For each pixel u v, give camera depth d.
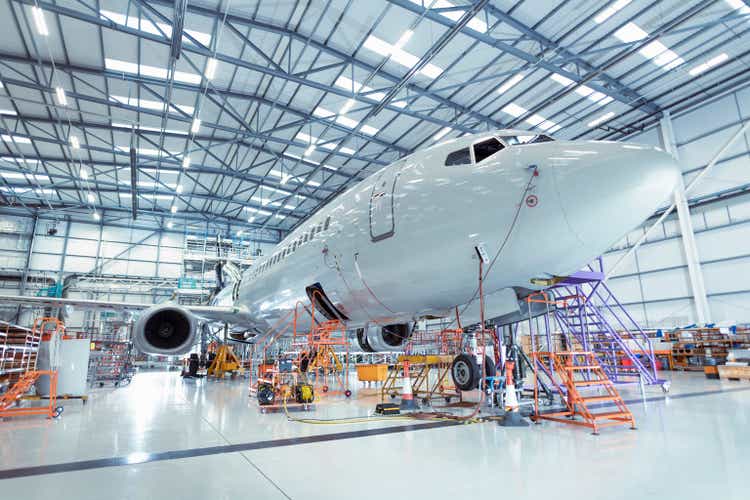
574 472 4.49
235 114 26.58
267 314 13.73
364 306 9.43
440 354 12.09
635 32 20.20
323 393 13.39
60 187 37.72
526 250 6.71
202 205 43.09
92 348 18.58
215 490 4.12
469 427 7.16
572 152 6.68
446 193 7.49
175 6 15.10
